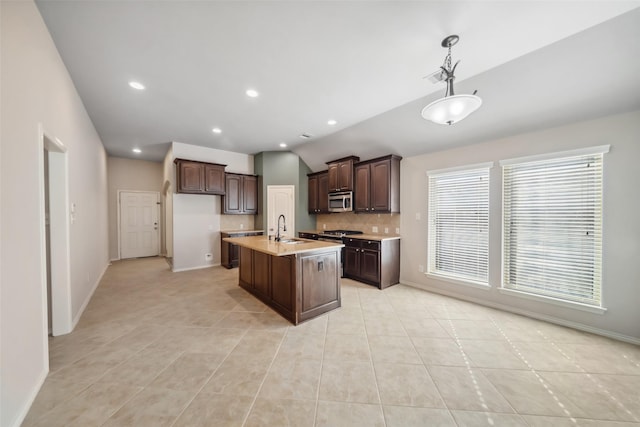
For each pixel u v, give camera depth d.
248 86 2.72
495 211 3.19
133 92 2.87
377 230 4.72
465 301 3.41
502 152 3.13
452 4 1.63
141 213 6.68
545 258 2.83
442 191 3.79
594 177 2.50
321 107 3.26
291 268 2.73
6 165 1.33
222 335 2.44
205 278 4.52
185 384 1.73
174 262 5.01
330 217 5.75
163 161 6.66
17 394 1.40
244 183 5.76
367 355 2.11
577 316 2.60
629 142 2.30
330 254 3.04
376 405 1.56
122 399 1.59
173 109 3.34
